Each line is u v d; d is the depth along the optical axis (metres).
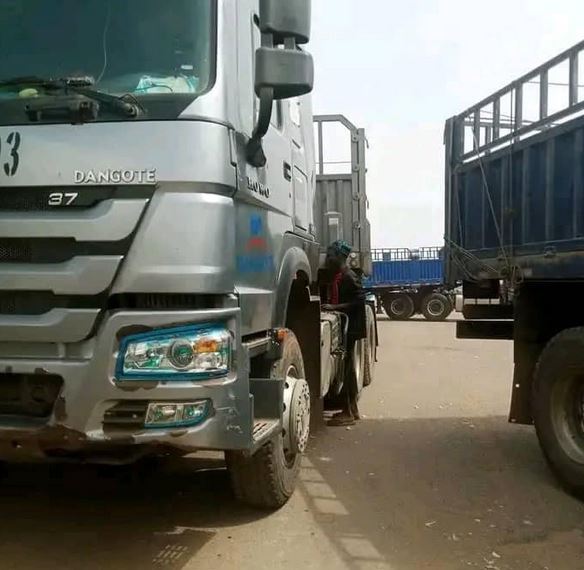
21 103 3.39
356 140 9.55
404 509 4.82
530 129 5.70
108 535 4.30
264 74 3.49
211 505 4.82
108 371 3.27
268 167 4.32
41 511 4.70
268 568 3.87
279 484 4.53
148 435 3.27
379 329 20.23
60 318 3.30
